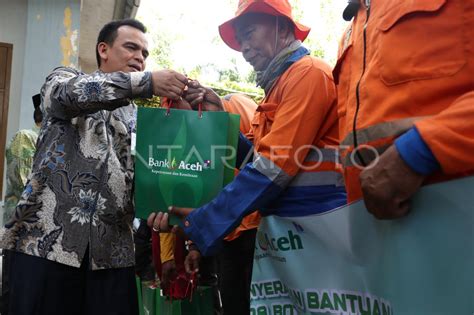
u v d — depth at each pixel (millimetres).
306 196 1831
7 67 6043
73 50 6113
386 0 1408
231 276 2537
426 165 1182
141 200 1966
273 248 1856
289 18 2090
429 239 1254
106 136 1993
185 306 2566
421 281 1271
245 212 1797
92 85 1821
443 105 1259
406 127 1277
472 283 1188
